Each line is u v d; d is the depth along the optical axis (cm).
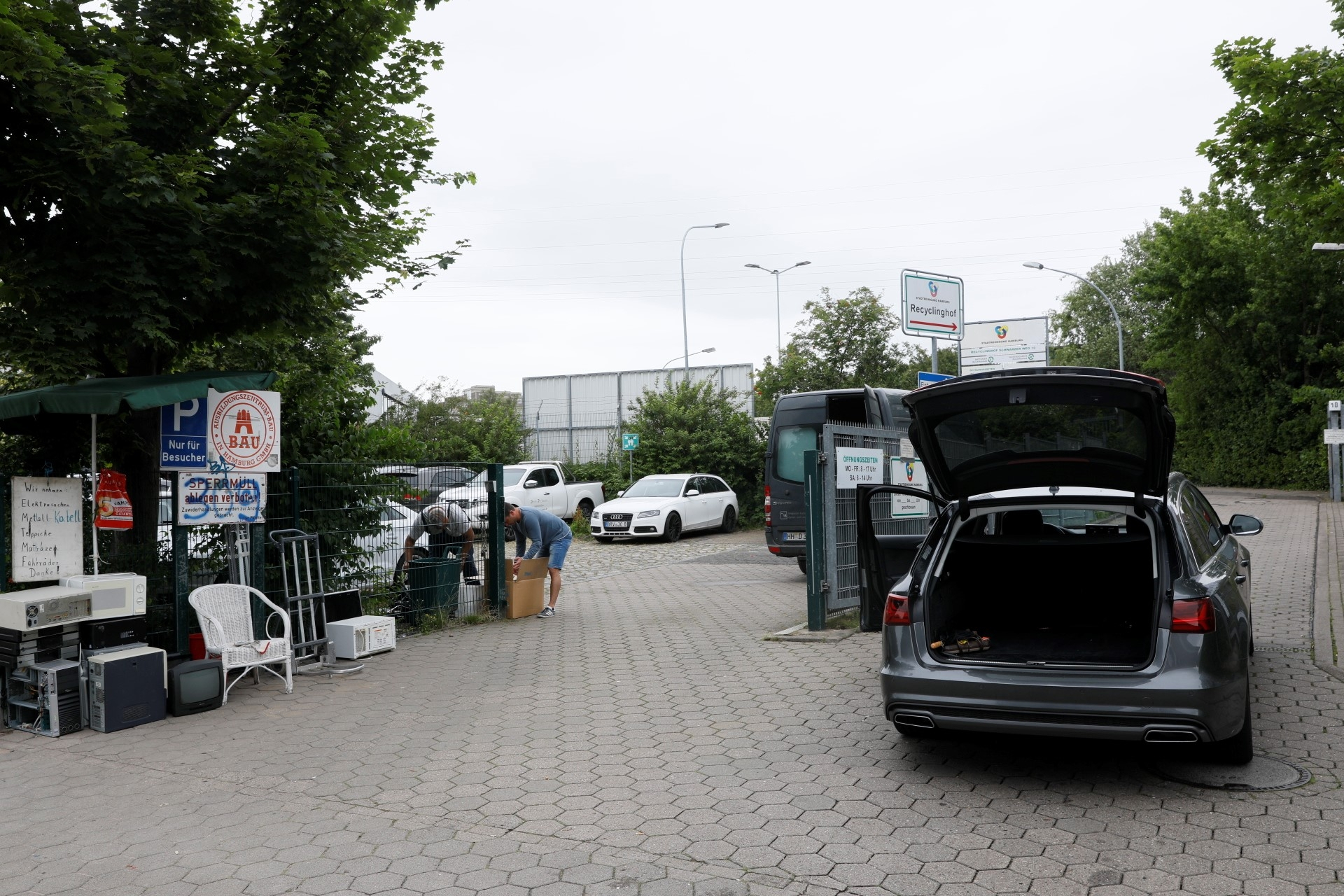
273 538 840
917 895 369
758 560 1770
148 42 779
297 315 853
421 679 788
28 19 635
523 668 825
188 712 684
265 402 808
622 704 688
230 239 758
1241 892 361
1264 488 3262
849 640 895
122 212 723
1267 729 558
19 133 690
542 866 406
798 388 2891
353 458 1027
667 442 2591
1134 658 513
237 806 495
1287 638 817
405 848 431
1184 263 3269
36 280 713
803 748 564
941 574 568
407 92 912
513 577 1105
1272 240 3064
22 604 641
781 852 413
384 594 993
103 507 758
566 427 3525
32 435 785
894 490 648
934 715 482
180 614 763
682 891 378
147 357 833
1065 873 383
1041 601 615
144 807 498
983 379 508
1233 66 1058
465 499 1095
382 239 895
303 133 723
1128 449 525
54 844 451
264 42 820
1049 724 458
